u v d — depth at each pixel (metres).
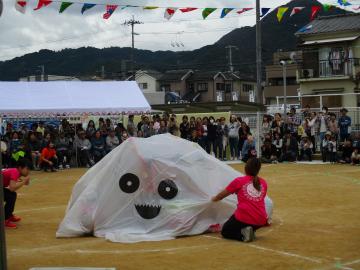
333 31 36.94
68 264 6.70
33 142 21.30
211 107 32.25
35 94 22.09
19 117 21.41
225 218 8.60
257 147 22.89
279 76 55.09
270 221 9.12
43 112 21.36
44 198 13.12
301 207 11.01
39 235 8.62
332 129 21.72
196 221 8.44
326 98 35.12
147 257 7.00
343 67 36.84
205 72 65.75
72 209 8.54
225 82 65.00
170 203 8.45
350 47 36.75
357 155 20.30
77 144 22.22
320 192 13.20
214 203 8.51
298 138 22.83
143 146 8.83
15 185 9.34
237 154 23.47
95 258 6.99
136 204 8.55
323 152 21.62
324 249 7.36
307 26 38.31
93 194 8.60
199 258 6.91
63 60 98.56
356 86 36.34
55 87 22.73
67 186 15.64
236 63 72.56
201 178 8.69
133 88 23.77
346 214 10.16
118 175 8.60
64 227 8.42
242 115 26.09
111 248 7.58
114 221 8.50
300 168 19.48
